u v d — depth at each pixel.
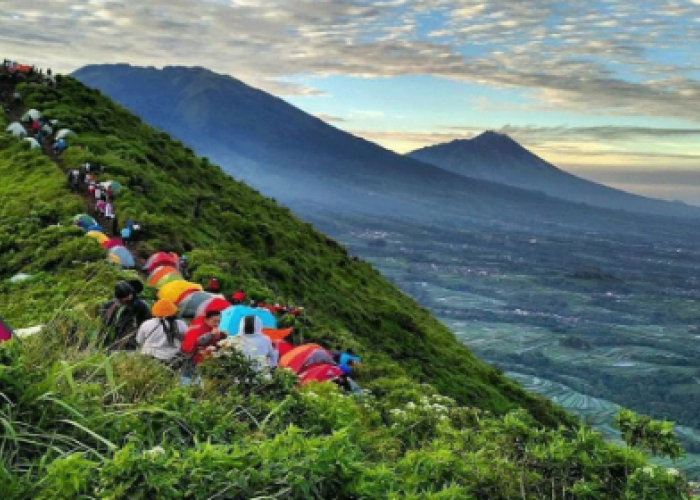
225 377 8.46
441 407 11.14
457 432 7.88
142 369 7.84
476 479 6.24
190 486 4.31
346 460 4.90
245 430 6.31
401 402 16.03
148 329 11.58
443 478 6.20
